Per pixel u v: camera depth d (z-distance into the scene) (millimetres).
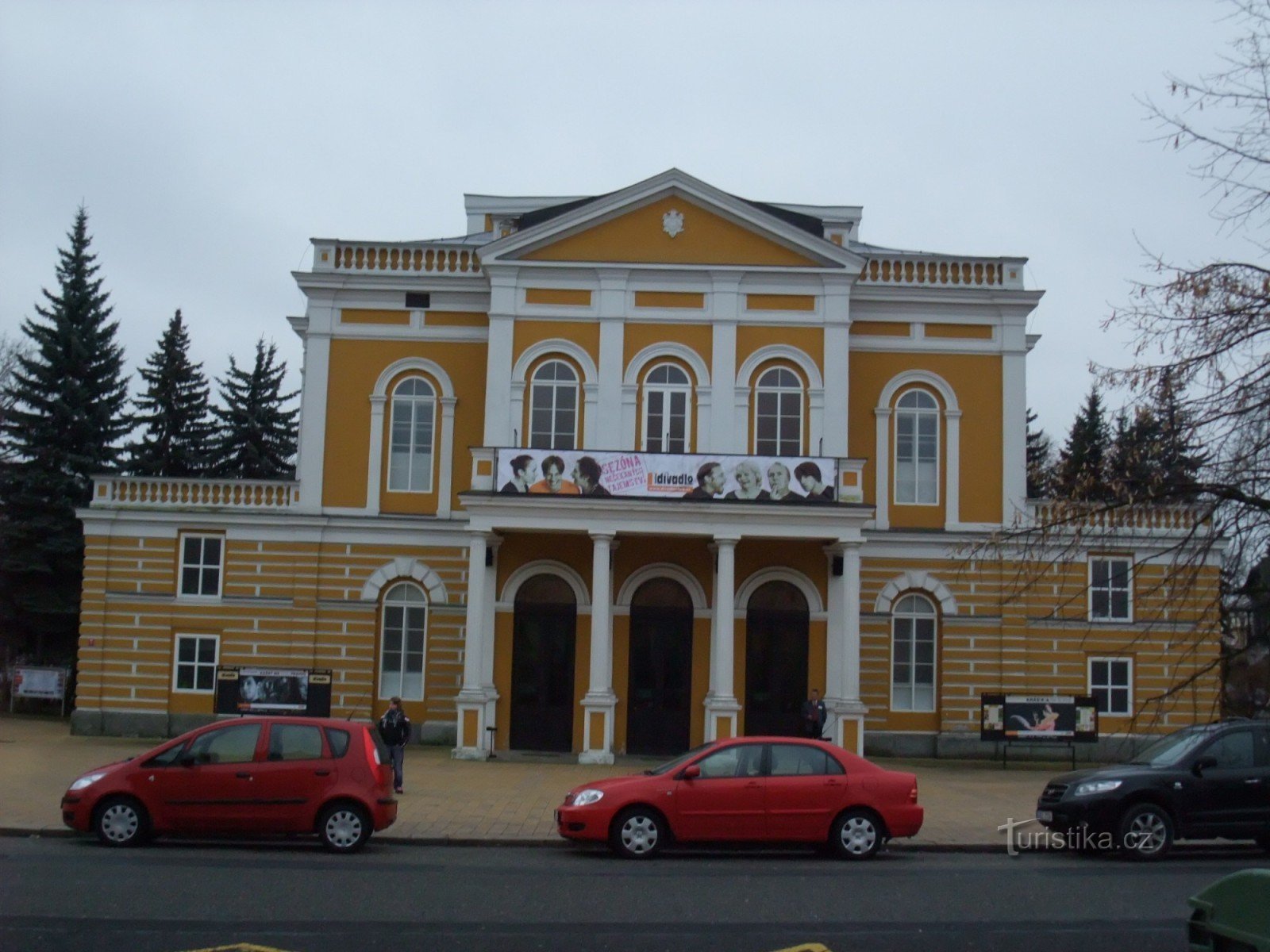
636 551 34938
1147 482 14219
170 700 36125
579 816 19016
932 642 36438
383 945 12789
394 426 37188
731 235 35469
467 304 37375
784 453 35062
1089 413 16906
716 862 18891
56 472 48281
